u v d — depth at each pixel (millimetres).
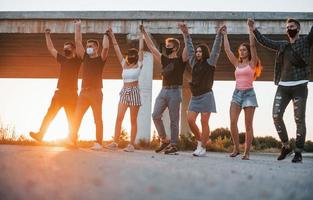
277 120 7316
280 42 7398
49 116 7781
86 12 17828
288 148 7391
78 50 7816
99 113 7789
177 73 8039
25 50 23312
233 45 19906
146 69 18062
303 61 7117
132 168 3713
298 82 7113
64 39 19969
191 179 2936
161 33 17609
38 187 2391
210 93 7758
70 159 4570
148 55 18156
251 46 7566
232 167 4656
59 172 3170
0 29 18328
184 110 28203
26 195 2113
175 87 8047
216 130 27797
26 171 3135
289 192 2453
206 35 17734
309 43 7184
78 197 2111
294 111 7137
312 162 7352
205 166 4543
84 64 7777
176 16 17469
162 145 8414
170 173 3359
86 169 3459
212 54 7762
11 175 2855
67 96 7703
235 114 7723
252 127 7543
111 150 8000
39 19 18156
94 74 7727
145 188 2416
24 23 18250
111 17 17688
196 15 17406
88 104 7801
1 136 13039
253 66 7598
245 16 17188
